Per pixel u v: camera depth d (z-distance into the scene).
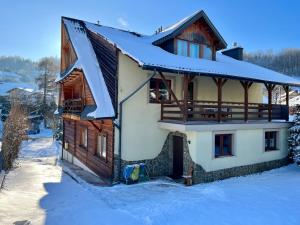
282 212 9.34
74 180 14.73
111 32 18.73
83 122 19.48
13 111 21.83
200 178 13.71
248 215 9.08
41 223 8.31
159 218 8.73
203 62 16.00
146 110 15.12
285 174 15.47
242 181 13.97
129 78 14.70
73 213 9.13
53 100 59.16
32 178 14.85
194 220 8.68
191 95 17.53
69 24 19.12
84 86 16.23
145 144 15.07
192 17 16.78
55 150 30.66
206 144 13.98
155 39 17.19
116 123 14.27
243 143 15.64
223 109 18.17
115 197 11.20
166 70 12.48
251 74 16.12
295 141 17.25
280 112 18.12
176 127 13.96
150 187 12.96
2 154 15.71
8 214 8.91
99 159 16.30
